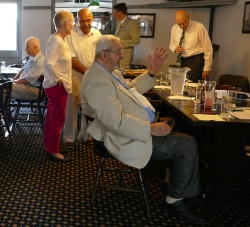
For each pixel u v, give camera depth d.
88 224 2.33
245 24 4.77
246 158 2.51
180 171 2.31
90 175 3.17
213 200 2.59
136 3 6.25
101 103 2.12
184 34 4.54
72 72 3.76
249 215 2.52
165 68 6.27
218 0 5.17
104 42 2.20
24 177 3.06
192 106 2.57
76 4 6.39
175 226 2.35
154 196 2.78
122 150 2.21
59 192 2.79
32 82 4.34
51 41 3.21
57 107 3.36
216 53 5.72
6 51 7.02
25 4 6.65
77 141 4.14
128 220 2.40
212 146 2.53
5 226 2.26
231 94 2.73
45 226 2.28
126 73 3.91
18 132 4.48
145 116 2.27
